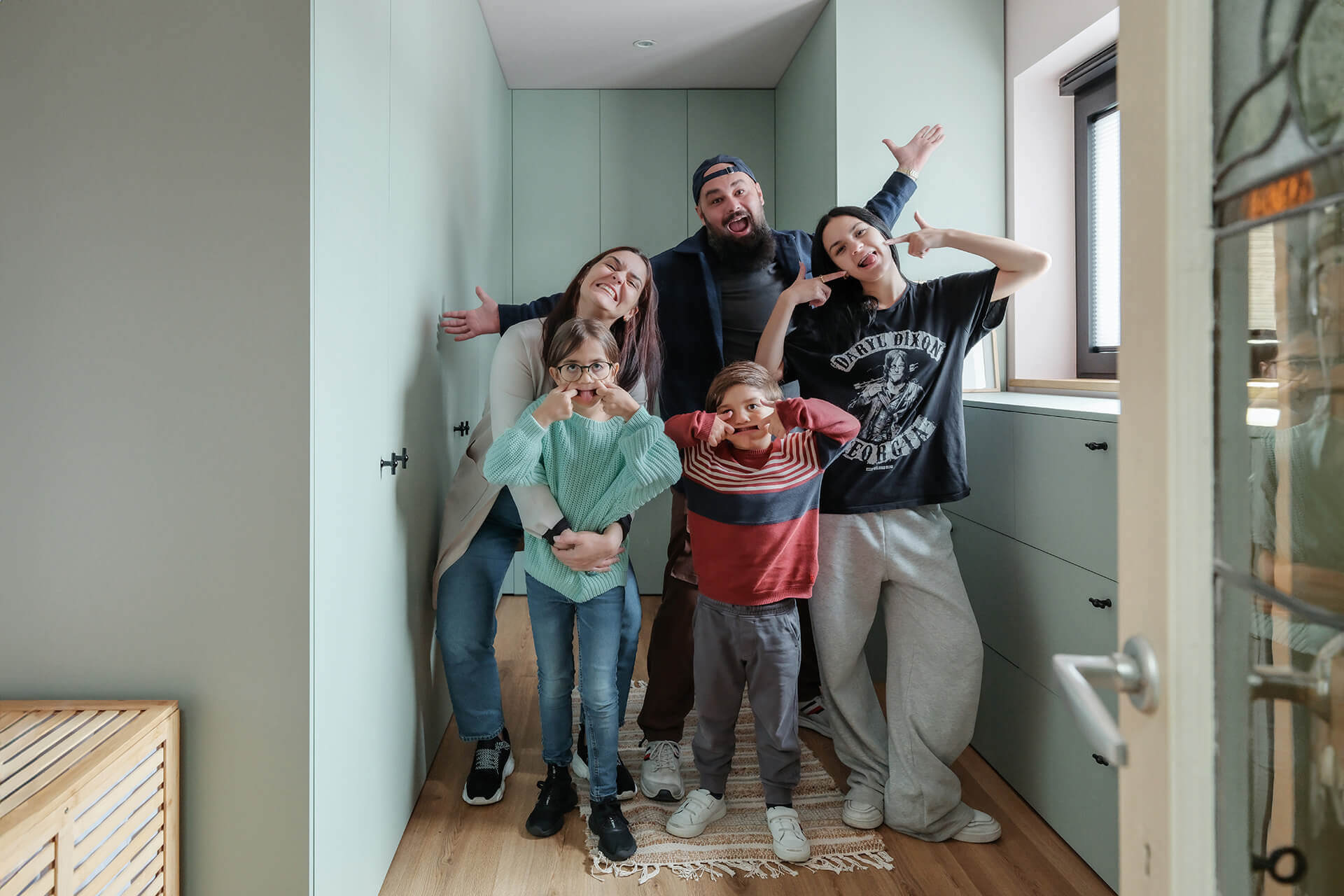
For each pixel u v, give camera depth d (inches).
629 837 73.5
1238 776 22.1
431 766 90.6
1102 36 96.3
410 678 78.8
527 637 135.6
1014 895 67.2
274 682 52.1
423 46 83.7
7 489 51.8
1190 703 22.3
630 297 79.3
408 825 78.6
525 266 155.2
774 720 75.1
